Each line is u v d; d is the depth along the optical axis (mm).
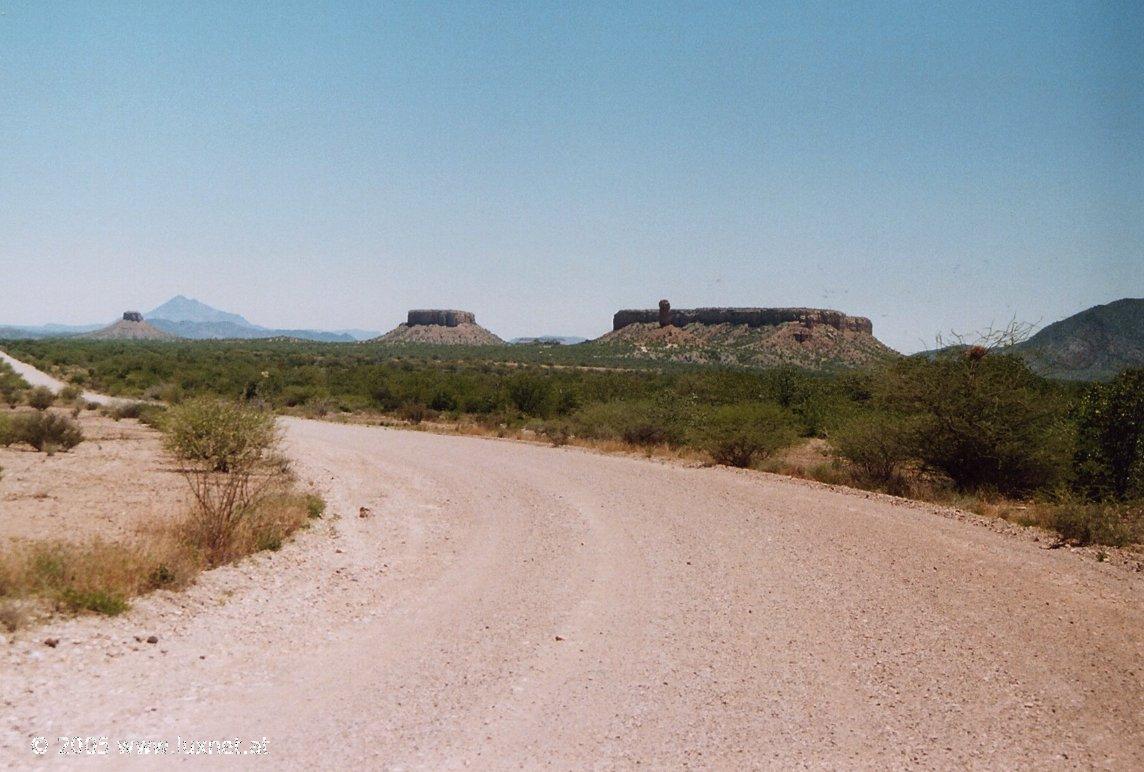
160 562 8672
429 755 5184
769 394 35250
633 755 5289
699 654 7352
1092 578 10219
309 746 5258
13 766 4684
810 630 8109
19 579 7551
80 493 14719
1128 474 15641
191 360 84562
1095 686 6691
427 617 8430
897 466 19656
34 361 78938
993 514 15109
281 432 26188
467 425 39688
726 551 11734
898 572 10484
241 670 6609
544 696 6266
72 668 6203
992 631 8094
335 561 10688
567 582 9992
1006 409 17125
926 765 5246
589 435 31281
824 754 5367
